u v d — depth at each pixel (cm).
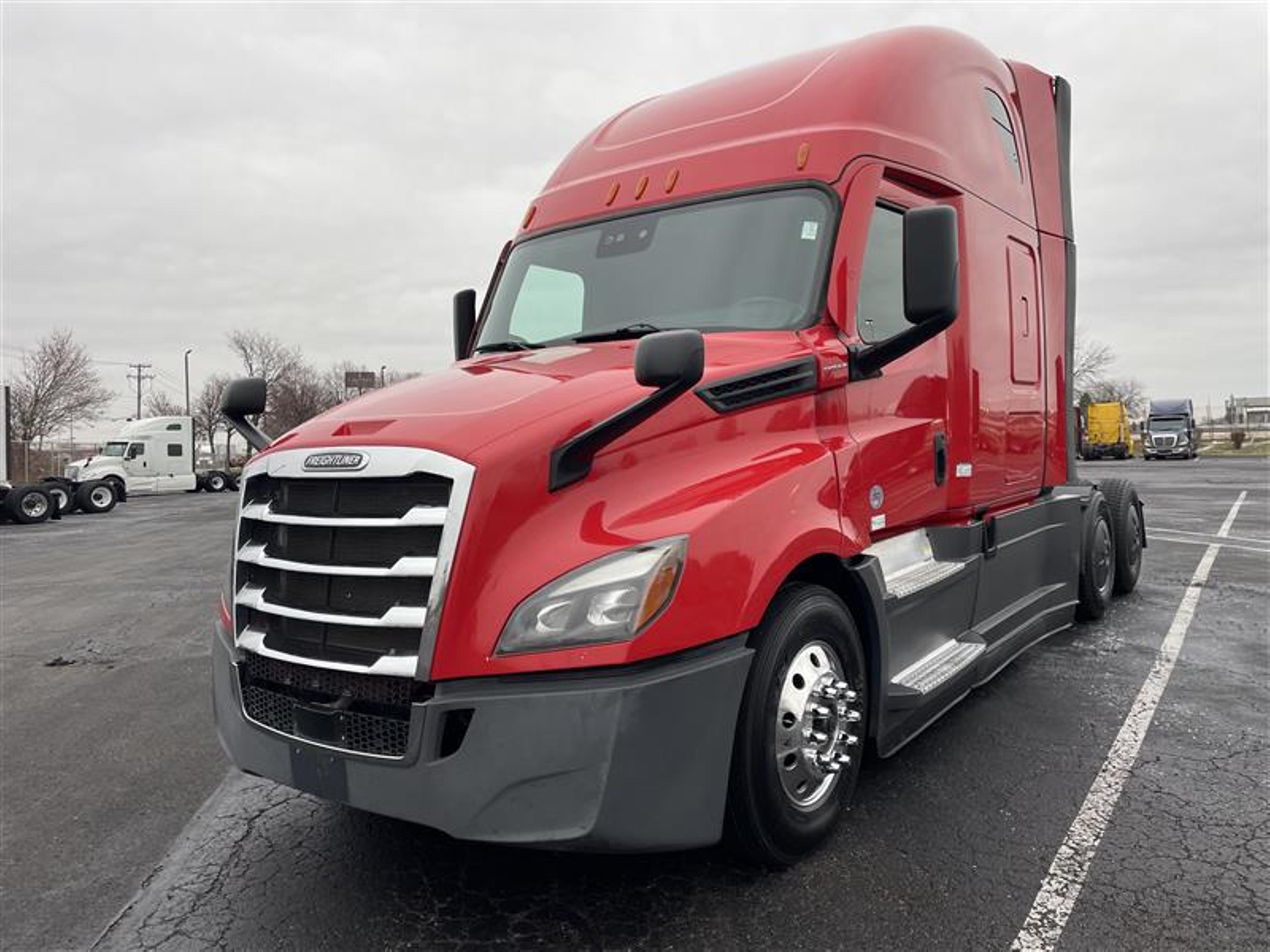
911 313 367
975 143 525
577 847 271
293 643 313
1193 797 388
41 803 434
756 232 416
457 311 549
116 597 1043
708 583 293
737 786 312
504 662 275
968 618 490
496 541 284
